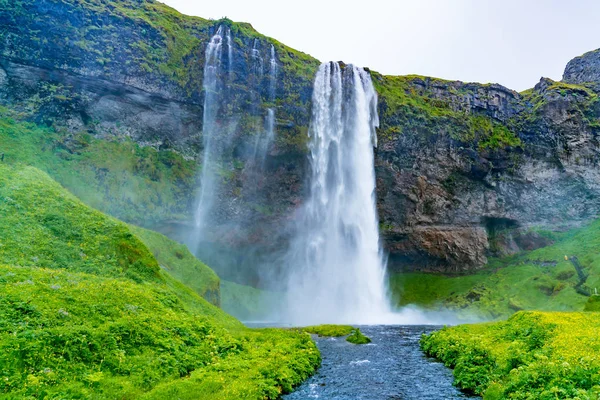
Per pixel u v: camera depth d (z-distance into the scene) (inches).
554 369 624.4
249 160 3336.6
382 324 2787.9
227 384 721.6
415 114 3754.9
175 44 3218.5
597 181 4062.5
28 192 1440.7
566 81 5477.4
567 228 4092.0
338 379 957.2
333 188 3629.4
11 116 2613.2
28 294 776.9
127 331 780.6
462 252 4028.1
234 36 3356.3
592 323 1079.6
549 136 4121.6
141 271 1294.3
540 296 3304.6
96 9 2972.4
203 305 1427.2
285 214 3489.2
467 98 4192.9
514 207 4124.0
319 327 2100.1
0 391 519.5
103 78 2854.3
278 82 3427.7
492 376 836.6
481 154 3937.0
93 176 2689.5
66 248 1224.2
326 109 3614.7
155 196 2930.6
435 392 841.5
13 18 2674.7
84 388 579.2
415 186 3794.3
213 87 3191.4
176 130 3161.9
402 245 3939.5
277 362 920.3
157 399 609.3
